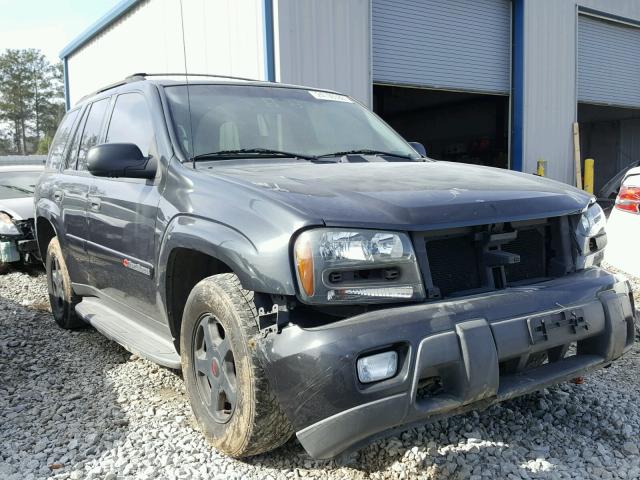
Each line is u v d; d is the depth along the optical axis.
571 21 13.81
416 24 11.33
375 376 2.14
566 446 2.83
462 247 2.59
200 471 2.61
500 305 2.41
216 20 10.08
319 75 9.42
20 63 75.75
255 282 2.32
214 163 3.12
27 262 7.61
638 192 5.74
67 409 3.35
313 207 2.32
